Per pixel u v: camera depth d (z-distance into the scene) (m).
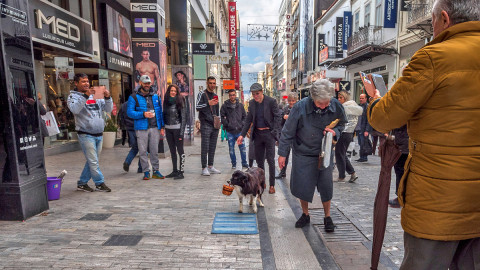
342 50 22.30
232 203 4.45
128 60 13.30
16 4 3.57
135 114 5.63
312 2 33.00
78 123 4.78
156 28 8.80
